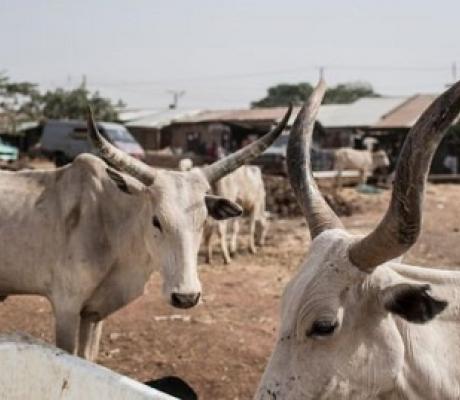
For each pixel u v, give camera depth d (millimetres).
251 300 8945
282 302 2975
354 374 2867
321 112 40406
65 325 5293
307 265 2945
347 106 41250
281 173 23656
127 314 7996
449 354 2996
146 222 5121
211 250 11914
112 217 5297
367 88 79062
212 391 6117
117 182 5113
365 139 34594
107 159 5148
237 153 5508
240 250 12789
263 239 13266
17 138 42125
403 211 2617
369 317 2869
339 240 2939
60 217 5344
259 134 36719
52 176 5582
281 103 72875
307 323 2830
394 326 2912
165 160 27469
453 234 14977
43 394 3553
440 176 28312
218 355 6848
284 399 2832
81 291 5270
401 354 2896
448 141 30547
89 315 5543
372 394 2906
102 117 46000
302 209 3271
